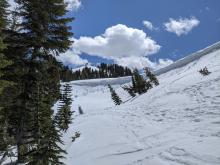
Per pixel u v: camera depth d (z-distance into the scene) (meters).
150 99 36.03
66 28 18.81
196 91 29.92
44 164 13.94
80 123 29.03
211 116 19.33
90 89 128.00
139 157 14.23
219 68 41.03
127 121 25.19
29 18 18.22
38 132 14.38
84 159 17.12
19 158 14.66
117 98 62.09
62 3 18.47
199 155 11.70
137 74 59.75
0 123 15.59
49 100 17.22
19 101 16.98
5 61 14.63
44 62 18.11
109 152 17.12
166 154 12.84
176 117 22.38
